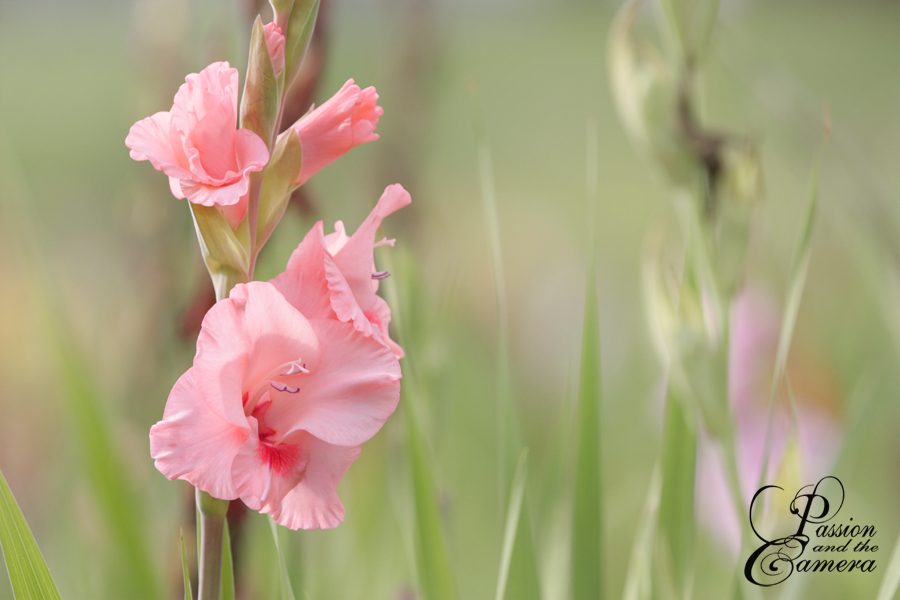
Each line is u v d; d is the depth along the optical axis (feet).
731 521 6.42
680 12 5.52
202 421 4.95
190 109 5.00
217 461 4.94
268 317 4.98
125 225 7.59
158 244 7.11
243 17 5.74
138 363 7.28
